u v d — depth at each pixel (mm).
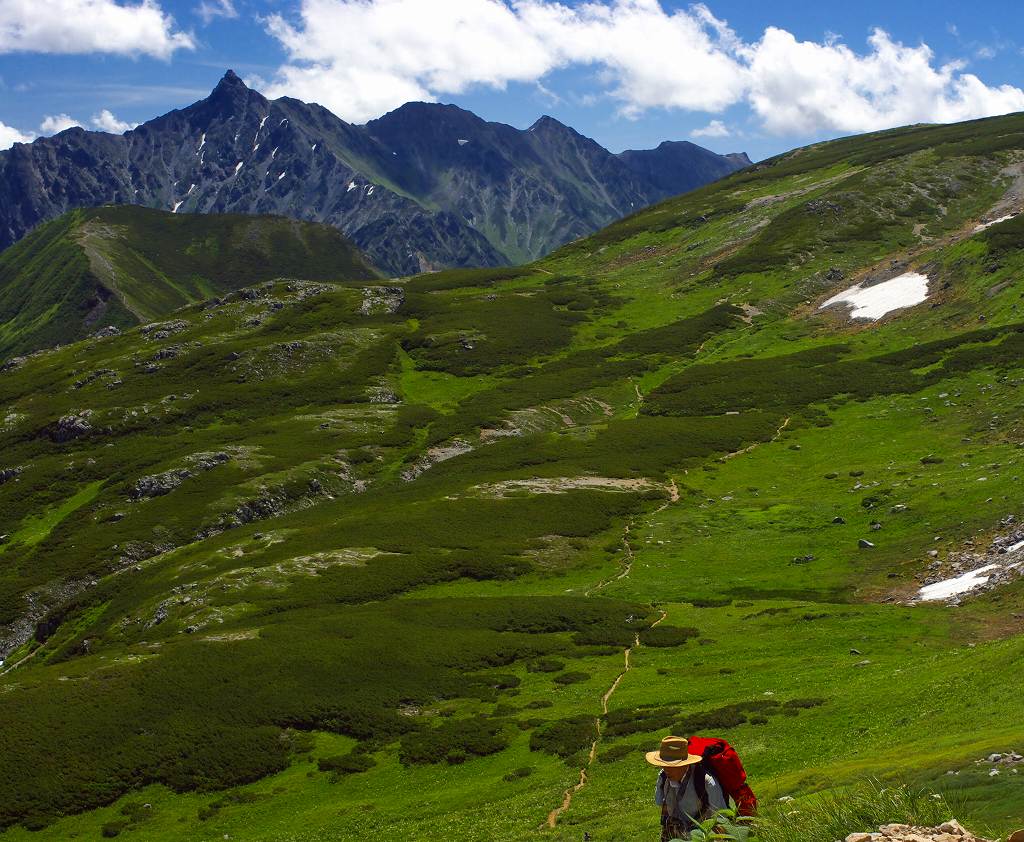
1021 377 123875
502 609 76688
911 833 12461
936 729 37000
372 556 94250
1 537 136250
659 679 60062
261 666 67062
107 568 117938
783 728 44875
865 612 67438
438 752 53719
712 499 104812
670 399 146750
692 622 71438
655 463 118375
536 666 65500
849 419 126312
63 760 57469
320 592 85812
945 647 57219
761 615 70562
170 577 101750
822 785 30156
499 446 135375
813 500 98688
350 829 45938
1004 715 35219
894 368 141500
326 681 64562
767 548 87500
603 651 67250
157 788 55062
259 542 105812
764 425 128875
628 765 45562
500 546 94438
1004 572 67000
